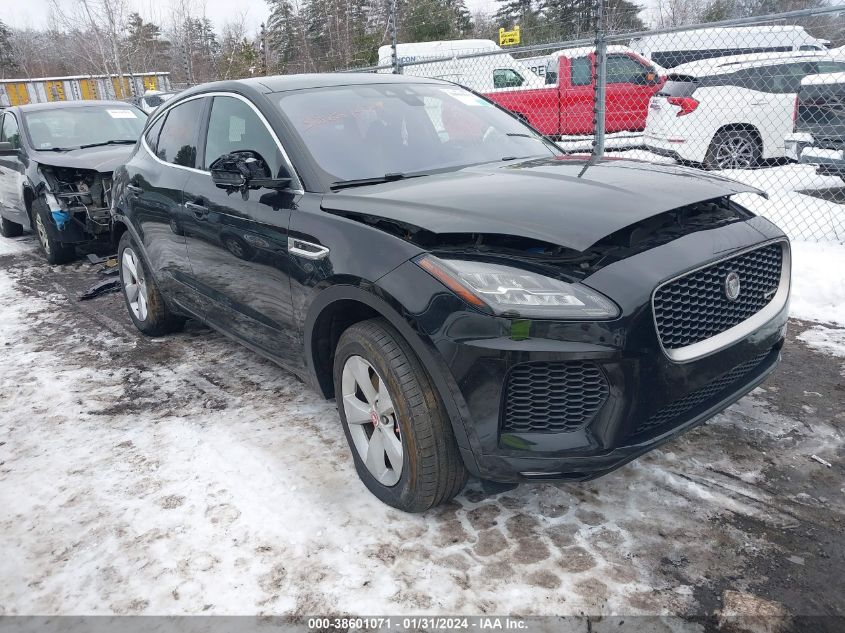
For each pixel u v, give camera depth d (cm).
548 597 213
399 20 1933
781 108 859
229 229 329
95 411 372
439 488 242
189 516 266
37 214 720
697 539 236
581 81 1173
